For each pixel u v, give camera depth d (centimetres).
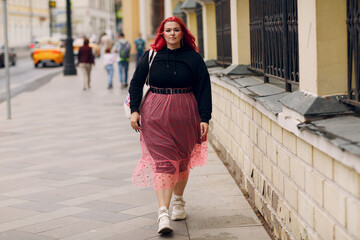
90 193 624
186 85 484
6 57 1286
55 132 1073
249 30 711
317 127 340
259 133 529
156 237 473
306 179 373
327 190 331
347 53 368
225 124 764
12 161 814
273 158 471
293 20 472
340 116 363
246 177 605
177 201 518
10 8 6231
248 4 724
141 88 496
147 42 3450
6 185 673
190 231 486
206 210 544
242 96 594
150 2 3441
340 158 296
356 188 288
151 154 486
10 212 561
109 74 2031
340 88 373
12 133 1073
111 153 854
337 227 317
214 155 805
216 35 1013
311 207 364
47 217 540
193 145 492
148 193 615
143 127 490
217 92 845
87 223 518
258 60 657
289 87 500
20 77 2773
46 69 3394
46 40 3659
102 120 1227
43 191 639
